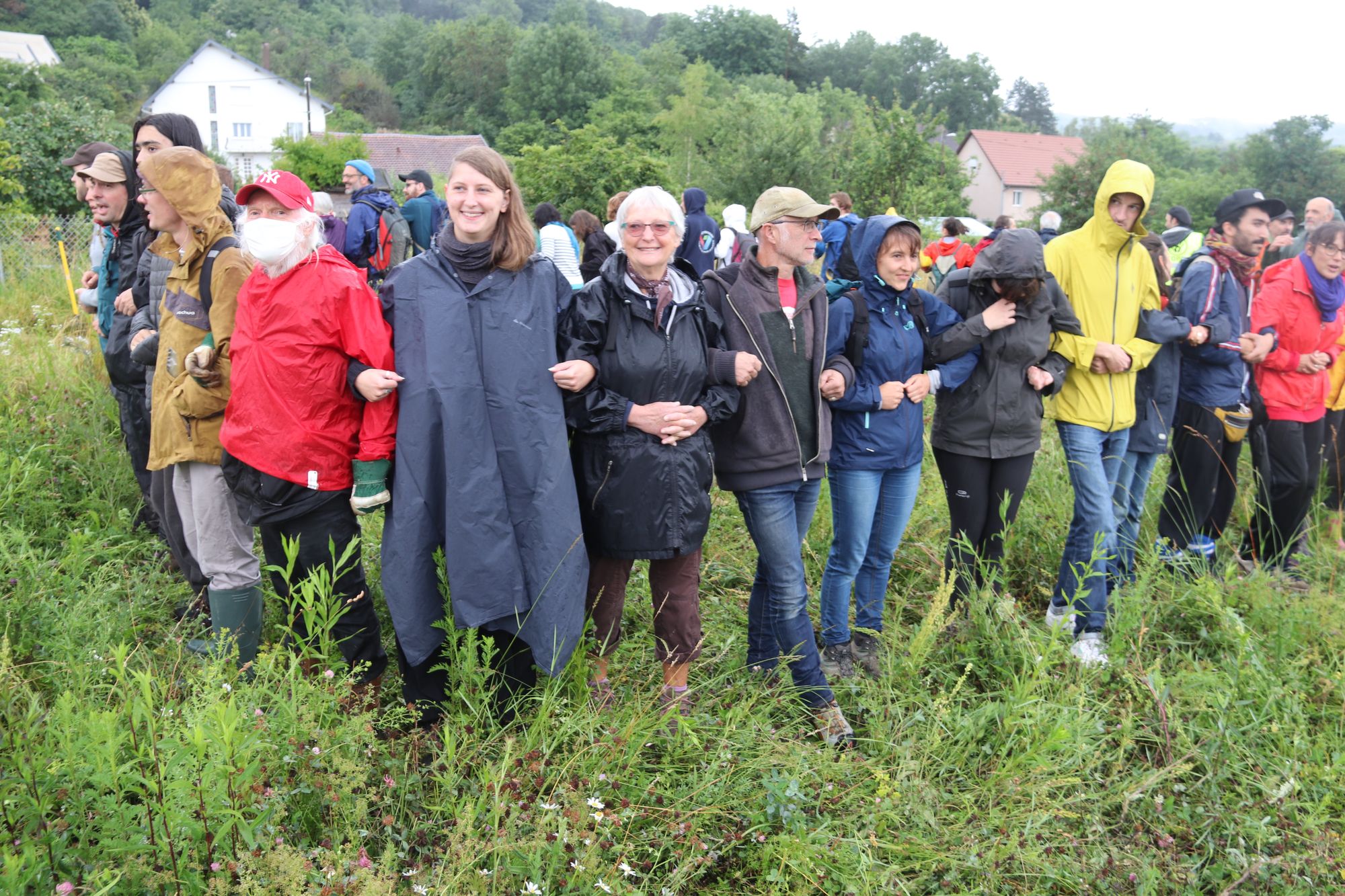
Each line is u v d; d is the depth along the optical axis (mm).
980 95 119812
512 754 2779
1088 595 4066
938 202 22797
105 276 4297
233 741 2203
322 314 2807
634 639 3686
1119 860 2871
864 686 3652
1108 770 3369
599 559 3303
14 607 3168
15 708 2590
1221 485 5281
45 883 2037
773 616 3516
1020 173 69438
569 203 23797
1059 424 4402
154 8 119188
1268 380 5109
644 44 170250
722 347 3365
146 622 3602
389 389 2824
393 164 61875
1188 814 3113
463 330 2877
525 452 2924
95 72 84812
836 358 3588
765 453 3391
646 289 3137
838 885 2666
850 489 3740
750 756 3035
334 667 2783
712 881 2729
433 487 2887
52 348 6434
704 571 4562
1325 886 2852
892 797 2926
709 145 50312
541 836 2367
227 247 3223
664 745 3057
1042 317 4062
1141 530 5359
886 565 4023
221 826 2143
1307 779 3271
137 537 4484
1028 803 2990
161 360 3359
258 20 124750
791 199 3342
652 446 3062
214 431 3219
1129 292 4328
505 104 86500
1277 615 4184
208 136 79375
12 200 17016
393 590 2895
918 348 3795
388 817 2523
